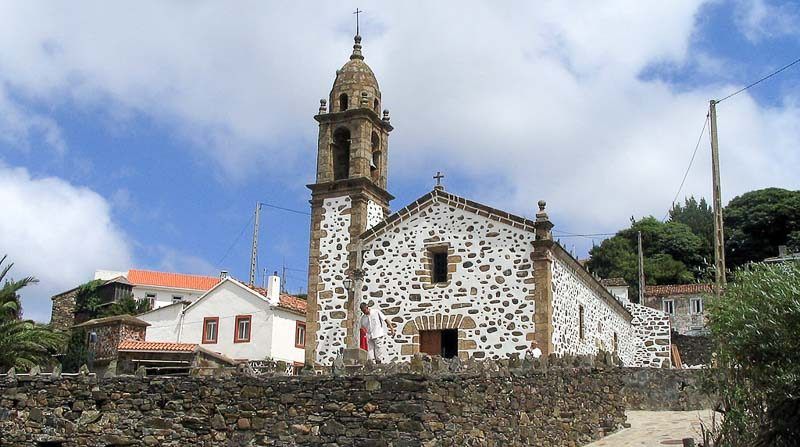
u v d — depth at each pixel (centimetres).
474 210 2803
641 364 4166
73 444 1811
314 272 3041
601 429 2122
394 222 2925
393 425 1516
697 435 1908
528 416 1792
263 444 1641
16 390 1877
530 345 2609
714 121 2773
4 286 3067
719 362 1388
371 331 2222
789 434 1301
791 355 1259
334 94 3212
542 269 2650
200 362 2270
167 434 1739
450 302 2767
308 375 1634
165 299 7050
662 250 7000
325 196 3098
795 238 6228
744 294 1355
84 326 4262
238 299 4672
